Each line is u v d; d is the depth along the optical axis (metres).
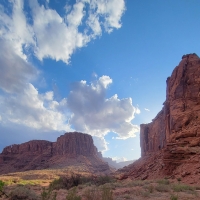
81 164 142.00
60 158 161.88
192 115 38.50
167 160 30.95
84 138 184.50
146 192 15.42
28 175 76.31
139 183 23.31
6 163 177.62
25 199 13.57
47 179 68.88
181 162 28.73
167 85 52.84
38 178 71.00
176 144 33.09
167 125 45.22
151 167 37.50
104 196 12.11
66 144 170.88
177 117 40.22
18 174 85.06
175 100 43.88
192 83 43.38
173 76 49.78
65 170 103.69
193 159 27.41
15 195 13.70
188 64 47.12
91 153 181.62
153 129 77.50
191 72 44.91
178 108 41.75
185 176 24.77
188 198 13.40
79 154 167.12
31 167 153.25
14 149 197.38
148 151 79.31
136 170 43.12
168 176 28.25
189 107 40.62
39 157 172.38
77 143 174.38
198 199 13.03
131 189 17.94
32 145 190.12
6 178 66.56
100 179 30.69
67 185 25.20
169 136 40.62
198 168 24.91
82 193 15.66
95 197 13.11
